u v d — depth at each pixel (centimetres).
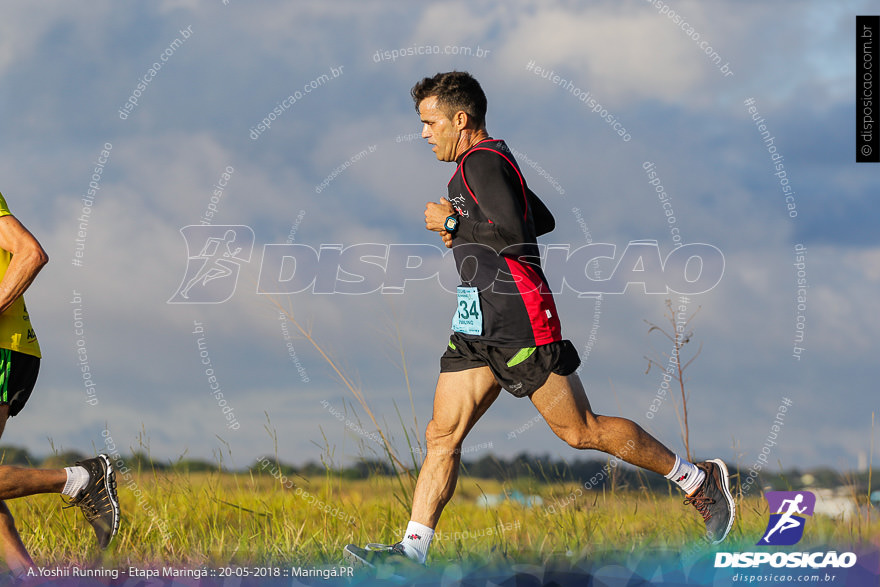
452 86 1327
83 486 1298
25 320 1286
